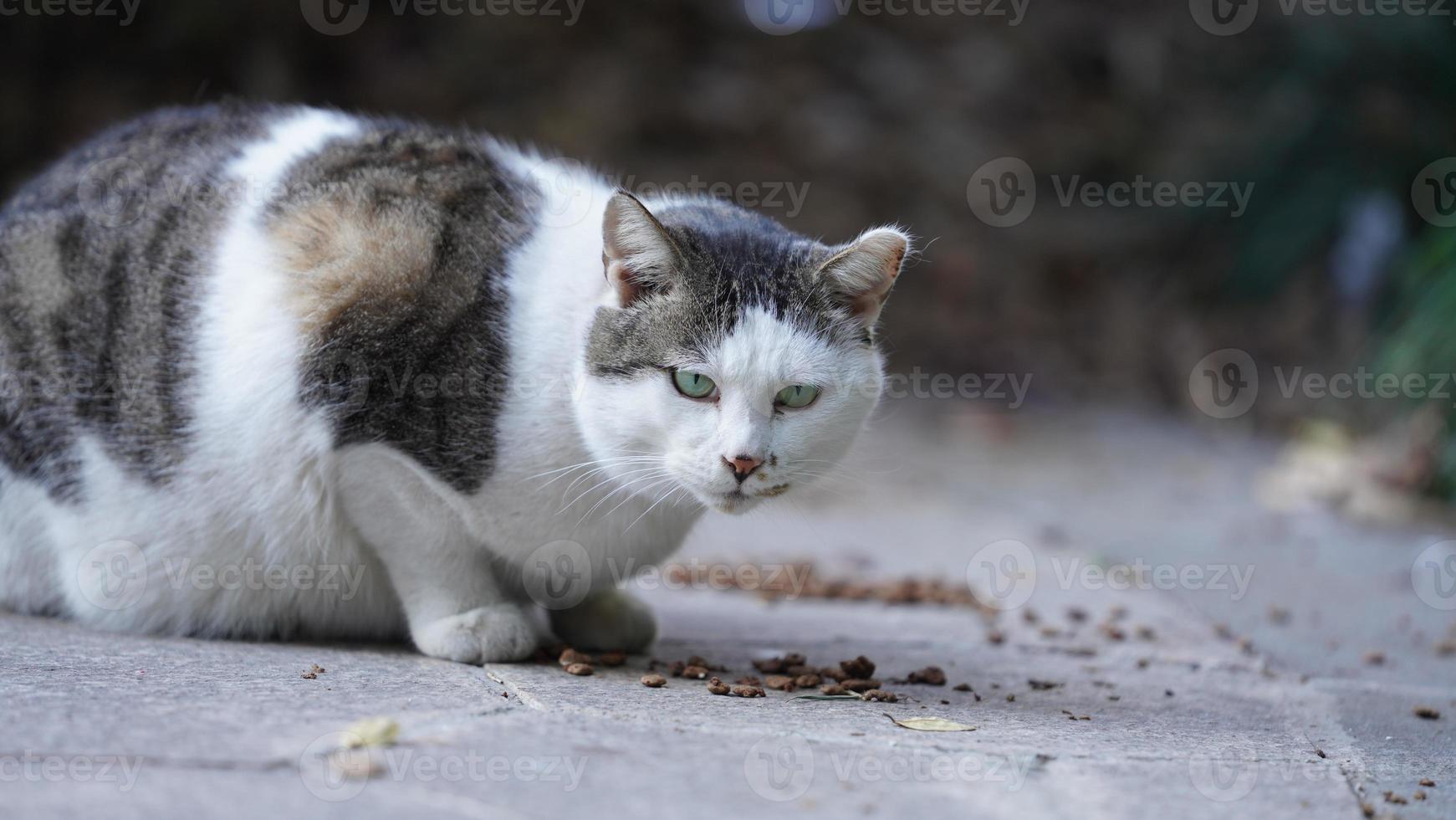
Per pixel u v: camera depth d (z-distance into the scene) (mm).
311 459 3801
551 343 3742
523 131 10617
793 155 11406
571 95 11000
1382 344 9578
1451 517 7980
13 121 9578
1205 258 12227
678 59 11711
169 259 3951
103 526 4043
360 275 3732
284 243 3842
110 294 3984
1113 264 12211
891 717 3371
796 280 3803
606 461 3744
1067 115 12641
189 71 10094
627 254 3688
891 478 8445
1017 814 2582
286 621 4168
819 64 12227
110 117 9672
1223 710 3824
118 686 3127
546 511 3834
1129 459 9445
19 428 4047
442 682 3484
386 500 3834
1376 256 11297
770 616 5113
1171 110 12758
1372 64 11805
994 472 8820
